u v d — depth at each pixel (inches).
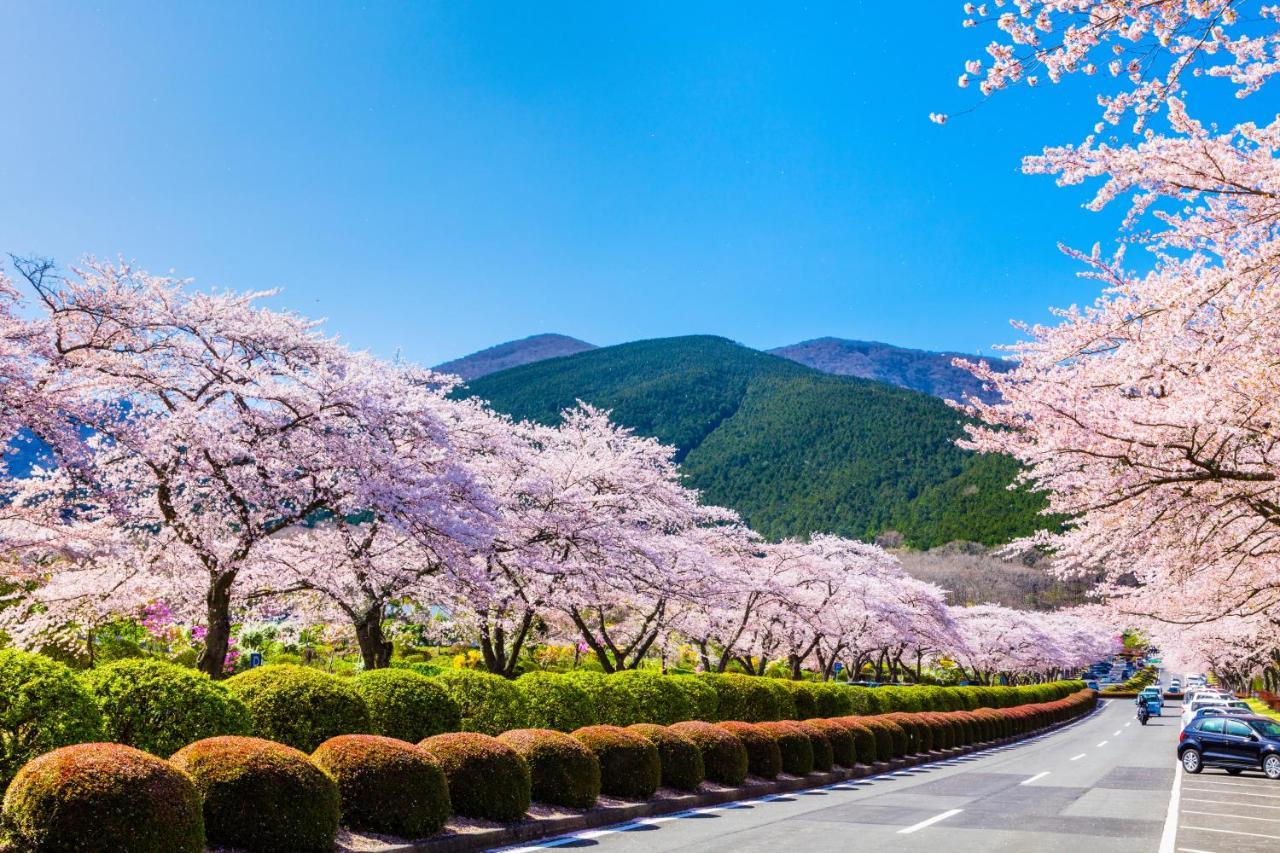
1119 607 735.1
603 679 662.5
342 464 598.5
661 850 354.3
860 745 781.9
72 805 232.8
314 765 304.2
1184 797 609.9
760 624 1371.8
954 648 1941.4
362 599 706.8
